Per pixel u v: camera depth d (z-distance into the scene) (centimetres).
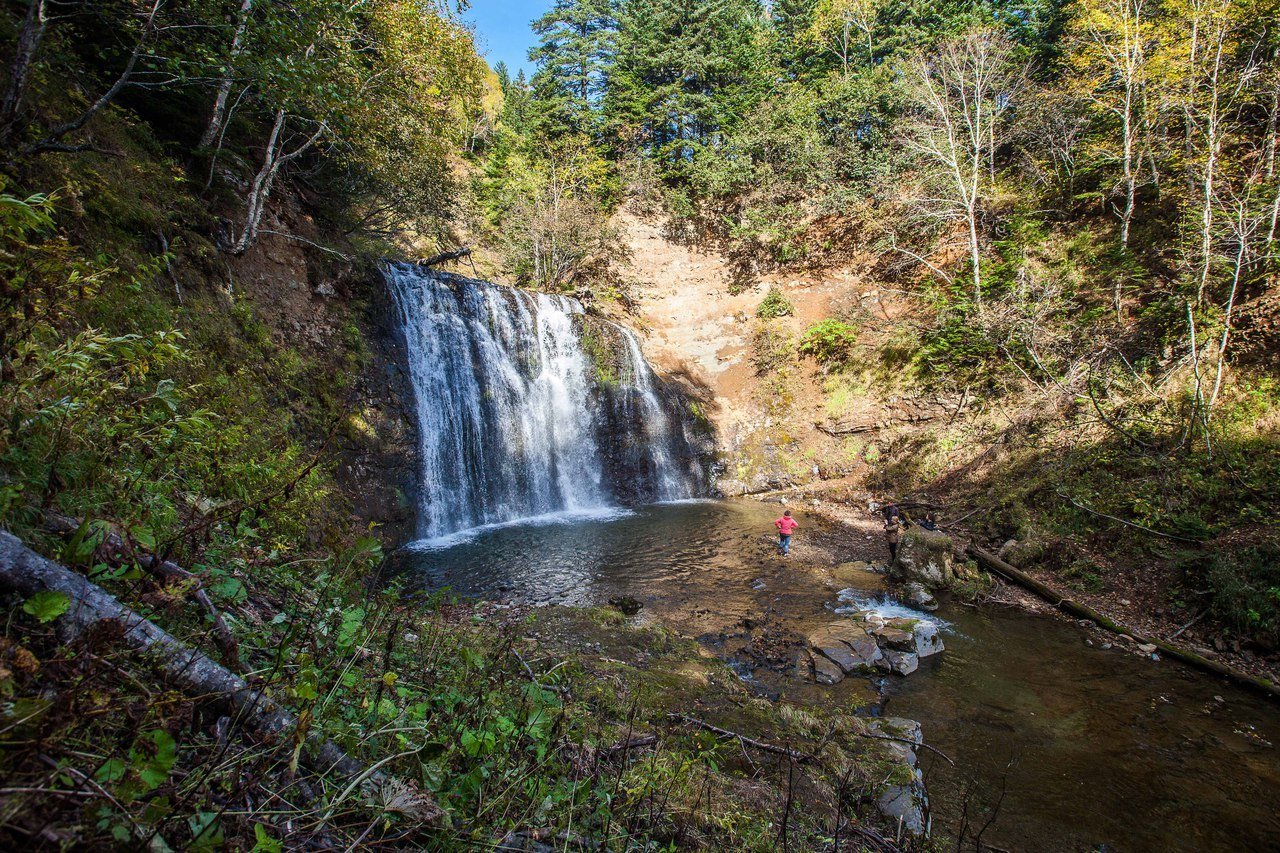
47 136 650
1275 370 1196
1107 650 858
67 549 182
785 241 2912
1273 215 1229
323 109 948
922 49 2883
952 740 615
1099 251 1817
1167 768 577
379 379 1303
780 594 1041
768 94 3416
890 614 967
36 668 141
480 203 2912
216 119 1027
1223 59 1411
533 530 1512
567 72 3672
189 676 177
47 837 111
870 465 2002
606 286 2895
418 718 245
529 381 1814
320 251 1289
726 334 2719
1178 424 1255
